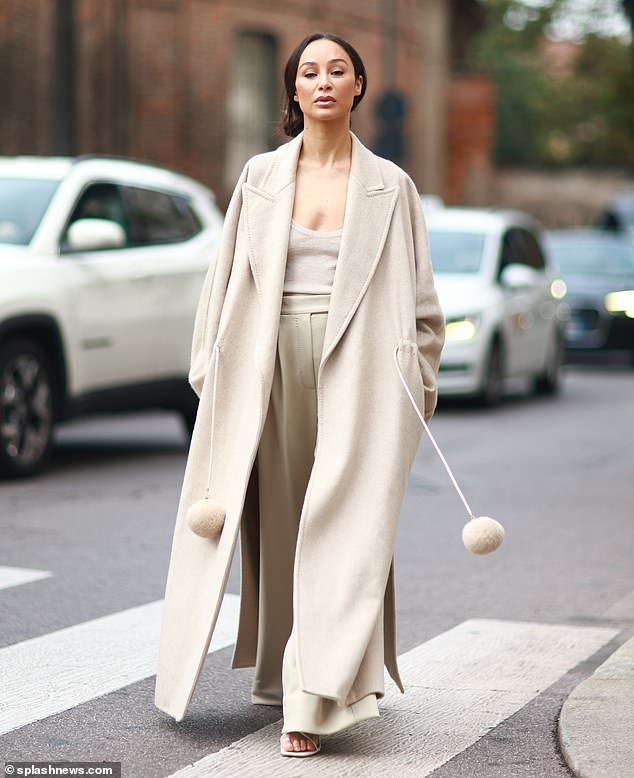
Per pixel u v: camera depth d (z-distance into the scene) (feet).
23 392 47.50
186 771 20.02
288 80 22.33
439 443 59.26
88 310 49.14
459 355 70.33
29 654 26.40
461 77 169.89
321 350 21.34
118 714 22.76
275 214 21.68
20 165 51.55
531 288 77.61
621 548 37.93
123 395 51.11
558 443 59.62
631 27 78.89
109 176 52.13
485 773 20.16
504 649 27.30
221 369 21.62
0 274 46.39
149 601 30.91
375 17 131.03
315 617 20.20
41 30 100.17
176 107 111.55
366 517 20.59
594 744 20.68
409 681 24.97
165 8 110.11
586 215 242.58
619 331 97.60
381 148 104.22
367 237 21.45
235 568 34.24
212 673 25.32
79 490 45.98
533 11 266.77
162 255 52.65
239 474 21.09
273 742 21.38
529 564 35.76
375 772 20.08
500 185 243.19
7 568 34.12
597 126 265.75
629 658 25.46
